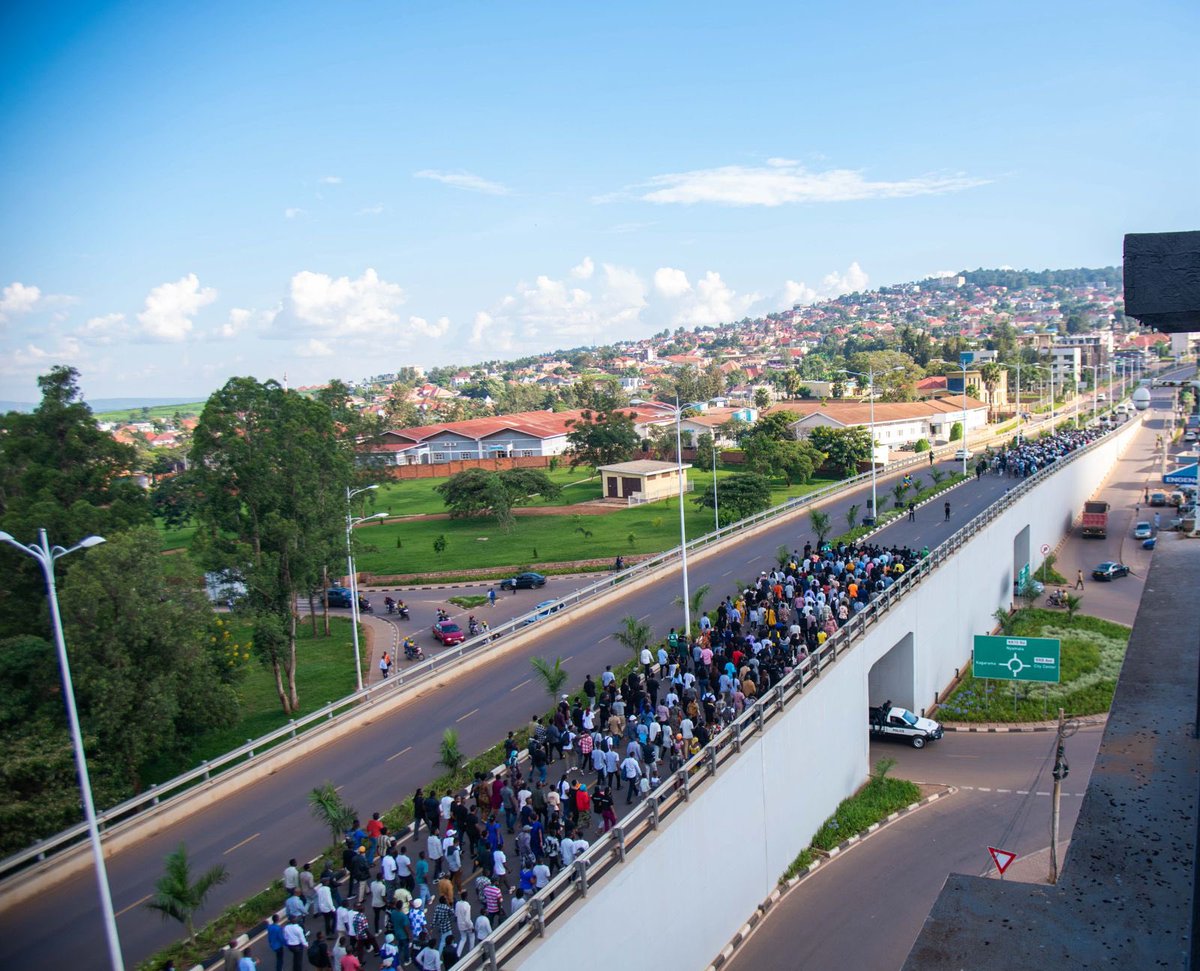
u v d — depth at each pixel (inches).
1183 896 189.9
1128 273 162.2
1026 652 1362.0
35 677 1144.2
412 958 699.4
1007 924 191.3
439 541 2669.8
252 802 1029.2
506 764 995.9
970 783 1270.9
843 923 948.6
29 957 756.0
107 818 933.2
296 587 1521.9
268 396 1563.7
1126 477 3902.6
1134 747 246.4
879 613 1363.2
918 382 6269.7
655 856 780.0
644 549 2568.9
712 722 1042.7
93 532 1320.1
